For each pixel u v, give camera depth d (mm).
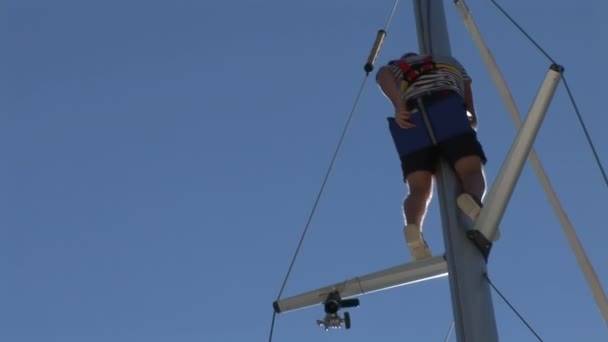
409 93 7891
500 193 6938
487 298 6727
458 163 7465
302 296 7281
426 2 8664
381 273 7172
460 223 7066
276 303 7316
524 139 7023
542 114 7043
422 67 7984
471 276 6773
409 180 7699
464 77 8305
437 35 8484
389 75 8078
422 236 7438
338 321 7145
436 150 7723
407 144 7770
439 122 7660
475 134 7676
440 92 7809
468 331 6531
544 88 7078
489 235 6906
